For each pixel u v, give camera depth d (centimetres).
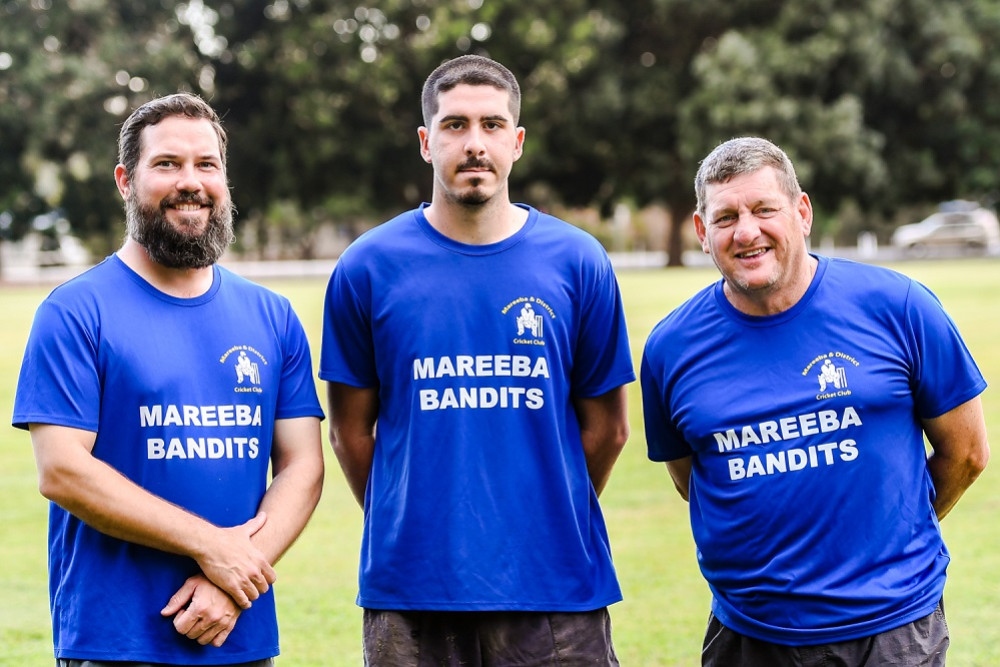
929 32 3162
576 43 3150
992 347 1306
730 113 2966
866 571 319
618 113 3234
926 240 4103
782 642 323
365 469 367
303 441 341
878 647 315
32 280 3381
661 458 367
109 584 310
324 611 538
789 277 331
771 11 3212
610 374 355
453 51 3197
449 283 338
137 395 314
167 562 313
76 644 308
